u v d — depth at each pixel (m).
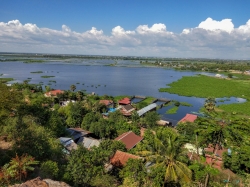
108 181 22.31
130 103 75.31
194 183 21.03
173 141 22.69
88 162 23.67
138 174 22.55
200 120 22.19
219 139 20.39
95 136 43.25
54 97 73.06
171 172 20.92
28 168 17.95
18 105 32.03
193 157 28.31
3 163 20.31
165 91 106.56
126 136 38.03
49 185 12.38
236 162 28.42
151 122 52.03
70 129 41.97
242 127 20.02
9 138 26.12
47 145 24.59
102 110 63.25
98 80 136.38
